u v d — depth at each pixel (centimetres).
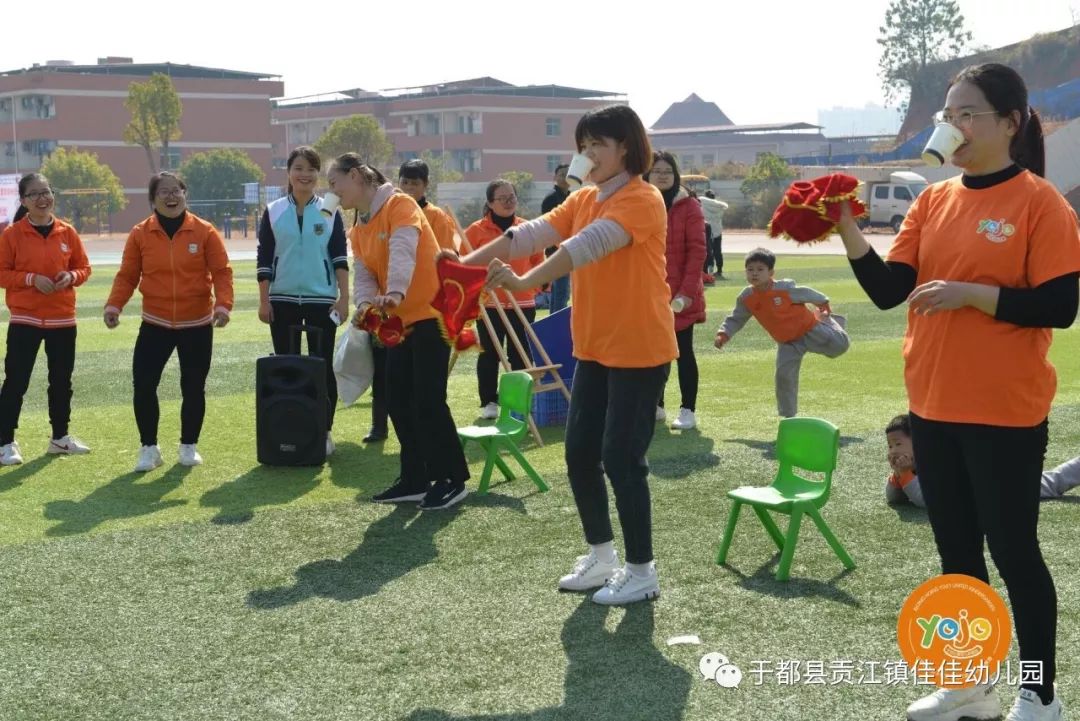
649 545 488
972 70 347
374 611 481
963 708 375
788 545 515
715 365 1202
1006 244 341
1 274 776
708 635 452
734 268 2788
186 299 750
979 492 355
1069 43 8238
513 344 862
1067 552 550
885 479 696
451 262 491
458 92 9269
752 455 768
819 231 361
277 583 518
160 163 8050
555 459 771
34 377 1159
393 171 7181
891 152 7406
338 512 638
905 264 370
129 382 1123
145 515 637
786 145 13400
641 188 458
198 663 429
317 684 410
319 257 786
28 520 629
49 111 7800
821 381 1089
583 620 468
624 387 468
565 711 386
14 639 455
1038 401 350
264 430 755
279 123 10269
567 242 440
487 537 586
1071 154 5384
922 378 364
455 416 931
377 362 814
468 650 439
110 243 5066
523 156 9219
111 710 391
